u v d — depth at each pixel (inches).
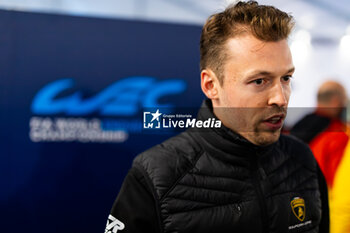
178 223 20.1
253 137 21.2
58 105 62.7
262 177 22.9
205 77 22.7
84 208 63.8
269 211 22.1
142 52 66.1
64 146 63.0
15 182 60.7
